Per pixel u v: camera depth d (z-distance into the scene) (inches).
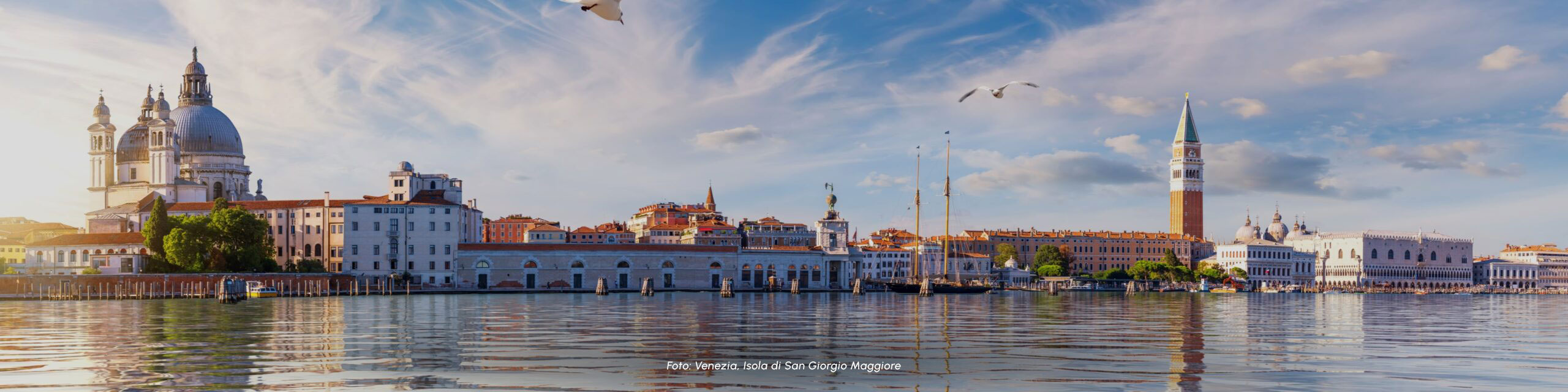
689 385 2385.6
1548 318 5531.5
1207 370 2664.9
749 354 3031.5
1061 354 3046.3
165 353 2970.0
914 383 2427.4
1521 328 4431.6
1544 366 2802.7
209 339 3422.7
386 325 4146.2
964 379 2487.7
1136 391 2325.3
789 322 4503.0
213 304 6338.6
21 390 2283.5
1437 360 2938.0
